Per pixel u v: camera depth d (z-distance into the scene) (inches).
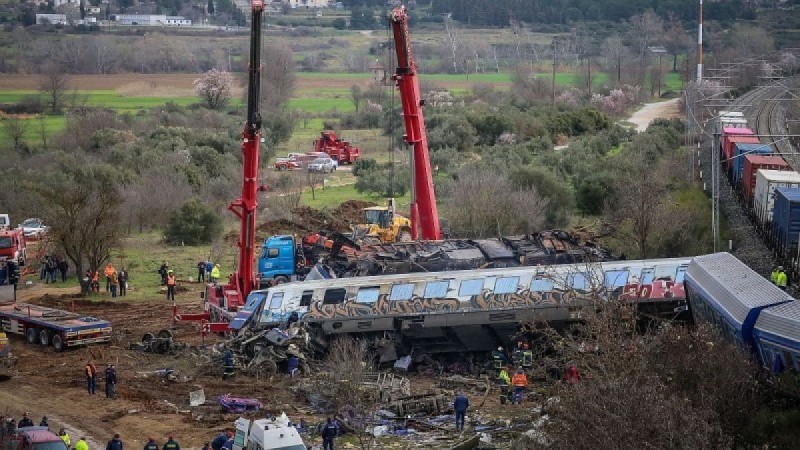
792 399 2682.1
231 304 4055.1
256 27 3887.8
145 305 4741.6
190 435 2979.8
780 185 5098.4
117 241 5319.9
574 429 2295.8
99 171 7406.5
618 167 6983.3
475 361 3718.0
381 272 4138.8
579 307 3572.8
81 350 3971.5
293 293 3735.2
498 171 6879.9
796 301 2906.0
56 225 5007.4
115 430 3036.4
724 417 2554.1
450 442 2908.5
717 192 5191.9
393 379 3437.5
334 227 6353.3
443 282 3678.6
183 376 3599.9
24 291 5098.4
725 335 3157.0
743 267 3378.4
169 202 6825.8
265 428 2559.1
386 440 2947.8
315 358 3654.0
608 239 5270.7
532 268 3718.0
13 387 3472.0
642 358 2608.3
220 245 5816.9
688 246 4982.8
